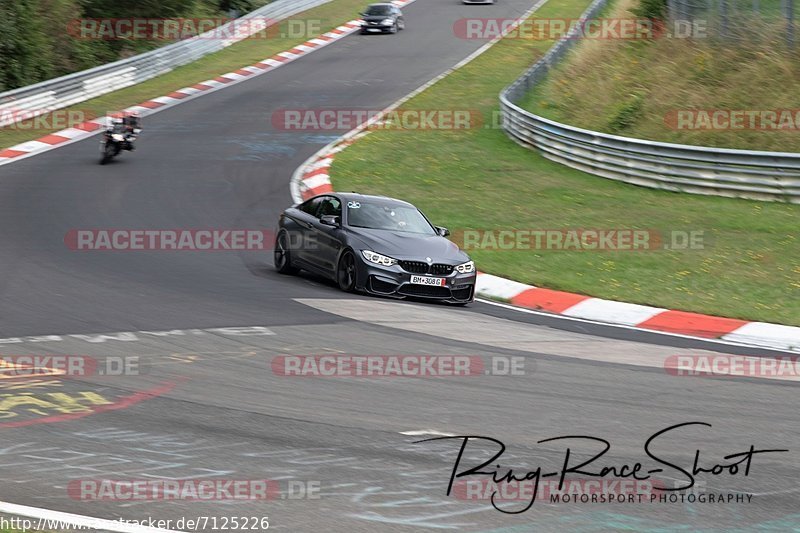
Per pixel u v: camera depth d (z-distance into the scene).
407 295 50.19
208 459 24.44
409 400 30.62
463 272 50.75
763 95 96.62
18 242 61.06
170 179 86.06
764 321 48.88
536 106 119.25
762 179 78.88
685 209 76.81
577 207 77.94
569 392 32.53
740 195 79.88
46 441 25.33
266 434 26.59
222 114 119.06
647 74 109.75
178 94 130.75
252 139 105.44
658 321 48.53
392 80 141.50
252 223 71.44
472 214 75.44
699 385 34.34
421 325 43.34
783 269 60.03
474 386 32.75
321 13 198.12
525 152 100.44
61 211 72.06
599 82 115.31
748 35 104.75
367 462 24.62
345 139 105.88
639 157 85.50
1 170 87.75
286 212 57.41
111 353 35.25
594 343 41.94
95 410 28.17
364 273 49.81
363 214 53.91
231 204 77.62
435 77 143.25
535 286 55.88
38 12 142.25
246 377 32.59
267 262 59.84
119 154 94.62
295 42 171.38
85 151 97.75
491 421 28.64
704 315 49.88
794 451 26.77
